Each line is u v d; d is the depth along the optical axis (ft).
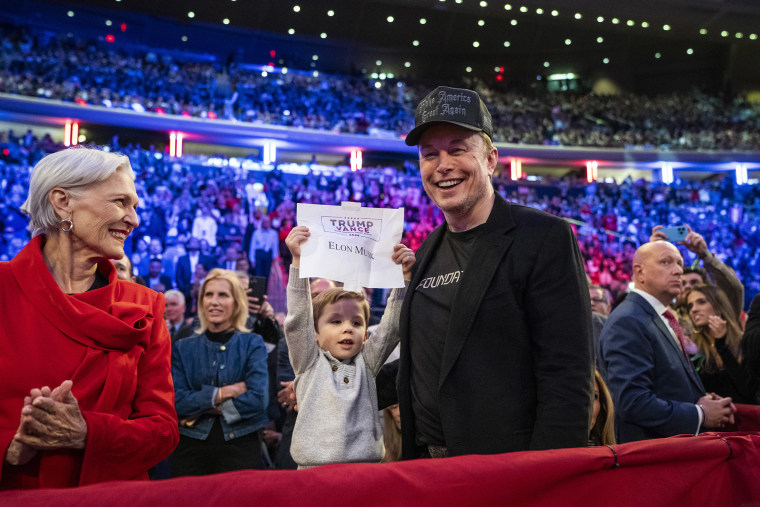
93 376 4.63
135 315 4.91
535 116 77.61
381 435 6.59
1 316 4.51
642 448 4.64
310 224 6.32
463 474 3.88
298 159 69.87
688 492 4.82
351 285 6.24
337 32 77.41
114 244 5.06
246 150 68.44
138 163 50.98
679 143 73.97
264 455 13.83
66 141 58.23
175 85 65.62
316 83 76.54
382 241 6.41
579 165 75.36
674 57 82.69
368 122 69.15
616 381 8.91
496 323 5.52
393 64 83.66
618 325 9.18
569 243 5.59
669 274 9.30
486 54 83.20
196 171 53.47
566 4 71.67
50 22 69.31
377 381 6.98
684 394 9.00
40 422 4.04
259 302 13.38
